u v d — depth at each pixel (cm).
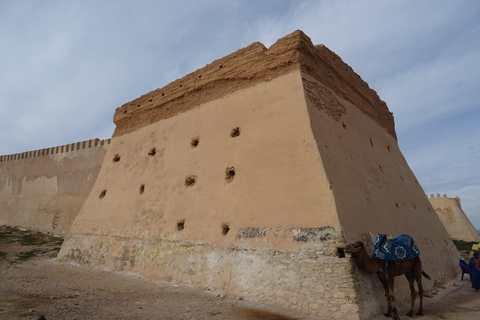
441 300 834
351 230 695
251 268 759
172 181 1087
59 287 800
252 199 841
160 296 752
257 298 718
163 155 1182
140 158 1275
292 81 903
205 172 1000
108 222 1220
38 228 2069
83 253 1222
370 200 876
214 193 939
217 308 651
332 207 693
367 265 639
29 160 2411
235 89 1059
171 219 1013
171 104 1269
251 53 1042
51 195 2138
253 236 791
